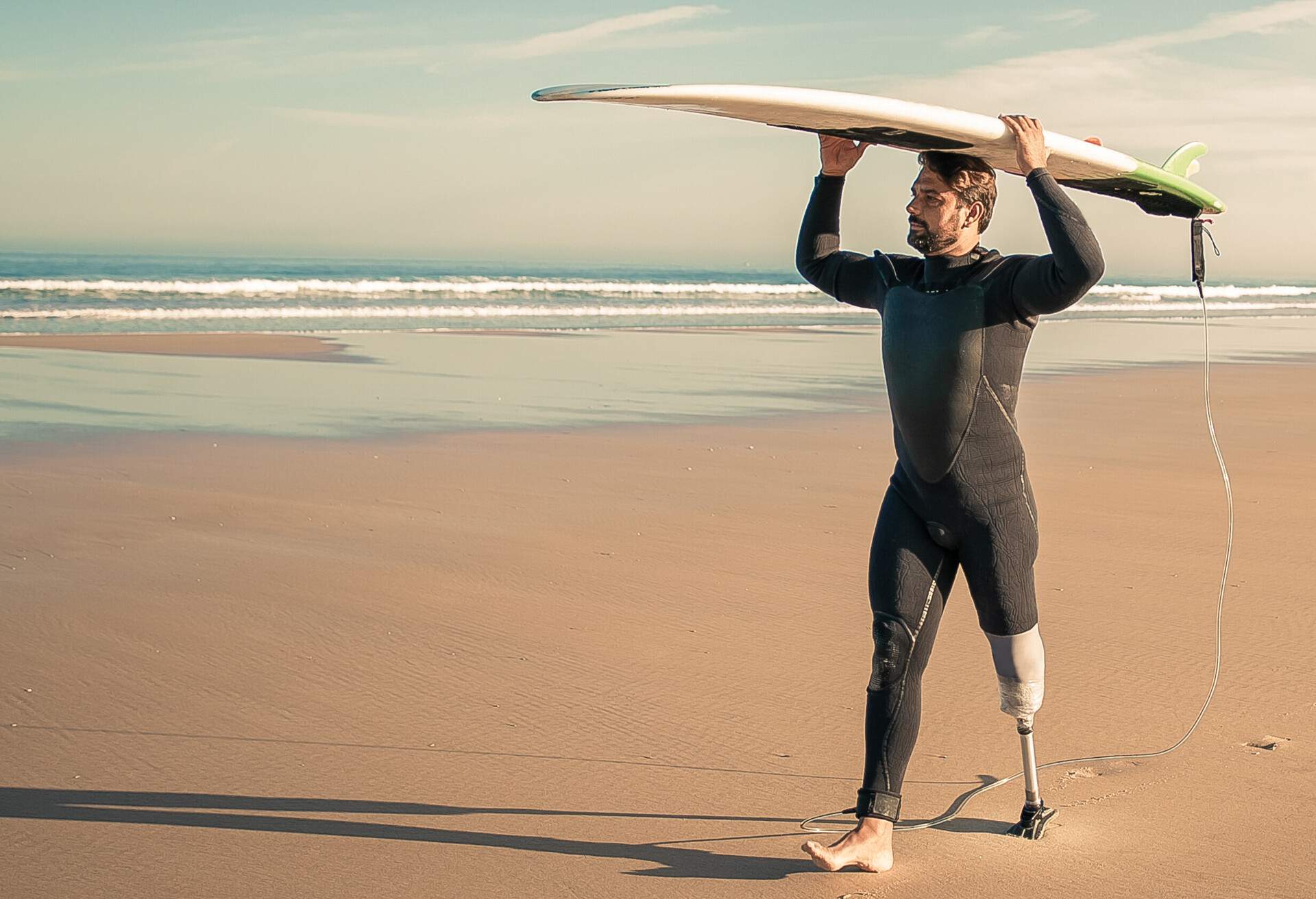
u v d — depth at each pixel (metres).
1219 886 2.98
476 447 9.62
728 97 2.81
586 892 2.96
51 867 3.04
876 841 3.03
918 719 3.10
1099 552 6.46
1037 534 3.14
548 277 75.38
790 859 3.15
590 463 8.96
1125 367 17.72
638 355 18.28
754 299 40.09
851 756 3.84
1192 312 38.50
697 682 4.48
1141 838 3.25
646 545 6.54
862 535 6.87
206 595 5.49
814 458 9.40
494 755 3.81
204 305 28.45
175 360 15.92
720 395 13.36
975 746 3.92
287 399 12.38
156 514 7.07
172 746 3.84
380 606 5.37
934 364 3.01
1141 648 4.87
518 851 3.17
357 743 3.89
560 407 12.07
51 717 4.06
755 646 4.91
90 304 27.47
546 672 4.58
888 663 3.07
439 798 3.49
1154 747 3.89
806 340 22.14
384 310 28.50
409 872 3.04
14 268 55.88
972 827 3.33
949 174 3.03
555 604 5.45
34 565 5.91
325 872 3.04
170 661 4.64
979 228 3.10
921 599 3.11
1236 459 9.51
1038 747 3.90
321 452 9.27
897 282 3.22
